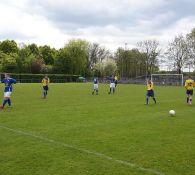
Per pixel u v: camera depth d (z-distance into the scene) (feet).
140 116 52.26
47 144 31.76
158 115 53.78
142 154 28.40
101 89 140.56
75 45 303.27
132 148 30.45
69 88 145.59
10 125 42.45
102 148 30.37
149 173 23.43
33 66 282.56
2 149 29.68
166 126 42.80
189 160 26.68
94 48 377.71
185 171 23.94
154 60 306.96
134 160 26.58
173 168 24.59
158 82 231.91
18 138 34.35
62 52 297.33
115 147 30.78
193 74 245.86
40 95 97.81
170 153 28.78
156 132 38.42
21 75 245.04
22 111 57.62
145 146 31.30
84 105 69.05
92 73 327.88
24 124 43.32
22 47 324.60
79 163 25.68
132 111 58.90
